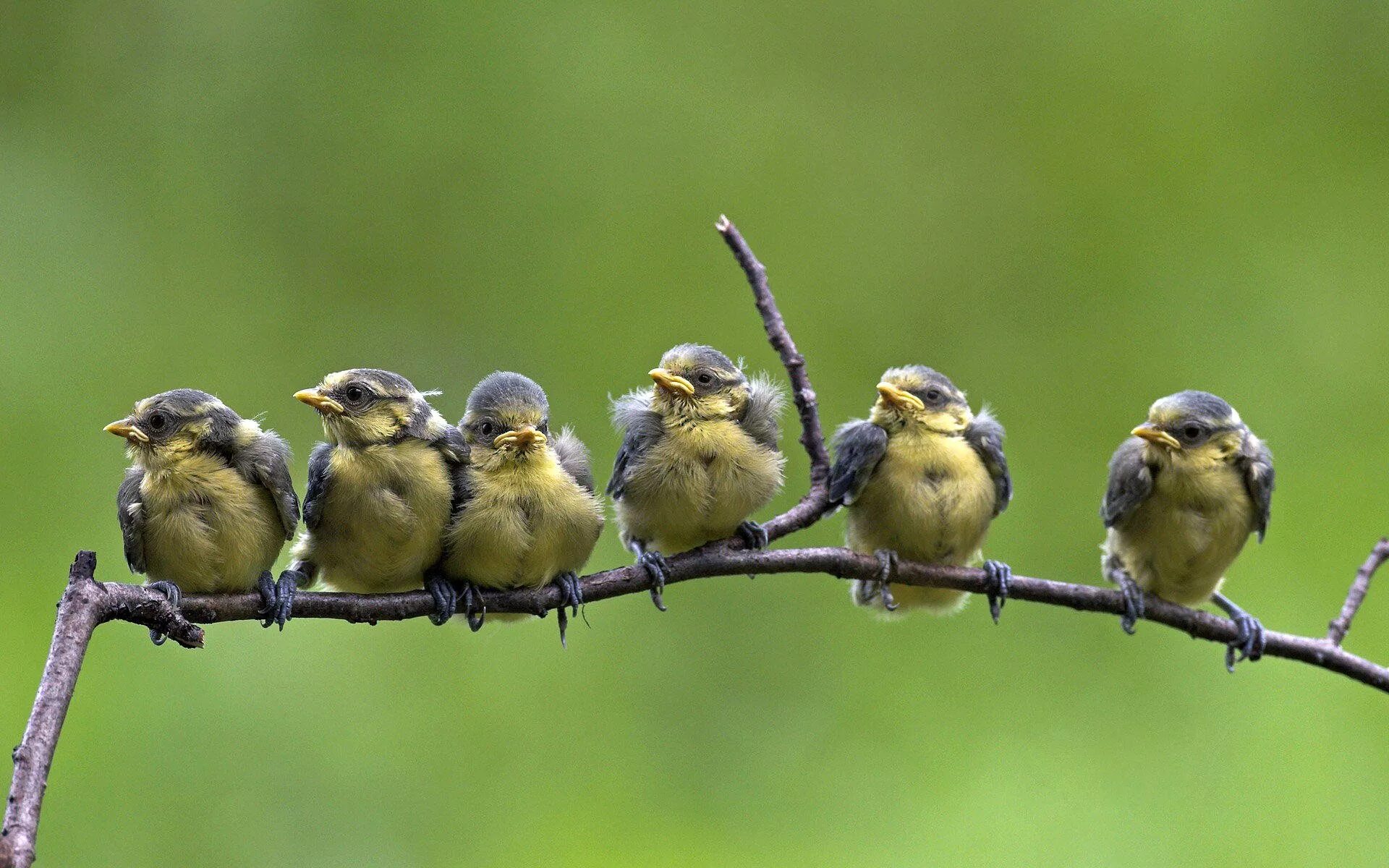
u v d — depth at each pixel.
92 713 12.21
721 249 15.92
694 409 8.11
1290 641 8.21
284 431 14.96
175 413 7.07
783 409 8.43
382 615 7.08
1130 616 8.24
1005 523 14.69
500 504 7.33
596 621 13.95
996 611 8.08
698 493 7.96
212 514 6.98
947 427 8.49
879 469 8.42
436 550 7.44
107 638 12.55
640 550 8.31
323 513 7.43
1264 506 8.66
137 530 7.06
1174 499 8.56
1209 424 8.56
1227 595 13.78
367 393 7.42
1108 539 8.99
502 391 7.60
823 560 7.84
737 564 7.66
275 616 6.83
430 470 7.38
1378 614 13.69
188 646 5.47
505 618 8.00
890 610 9.00
